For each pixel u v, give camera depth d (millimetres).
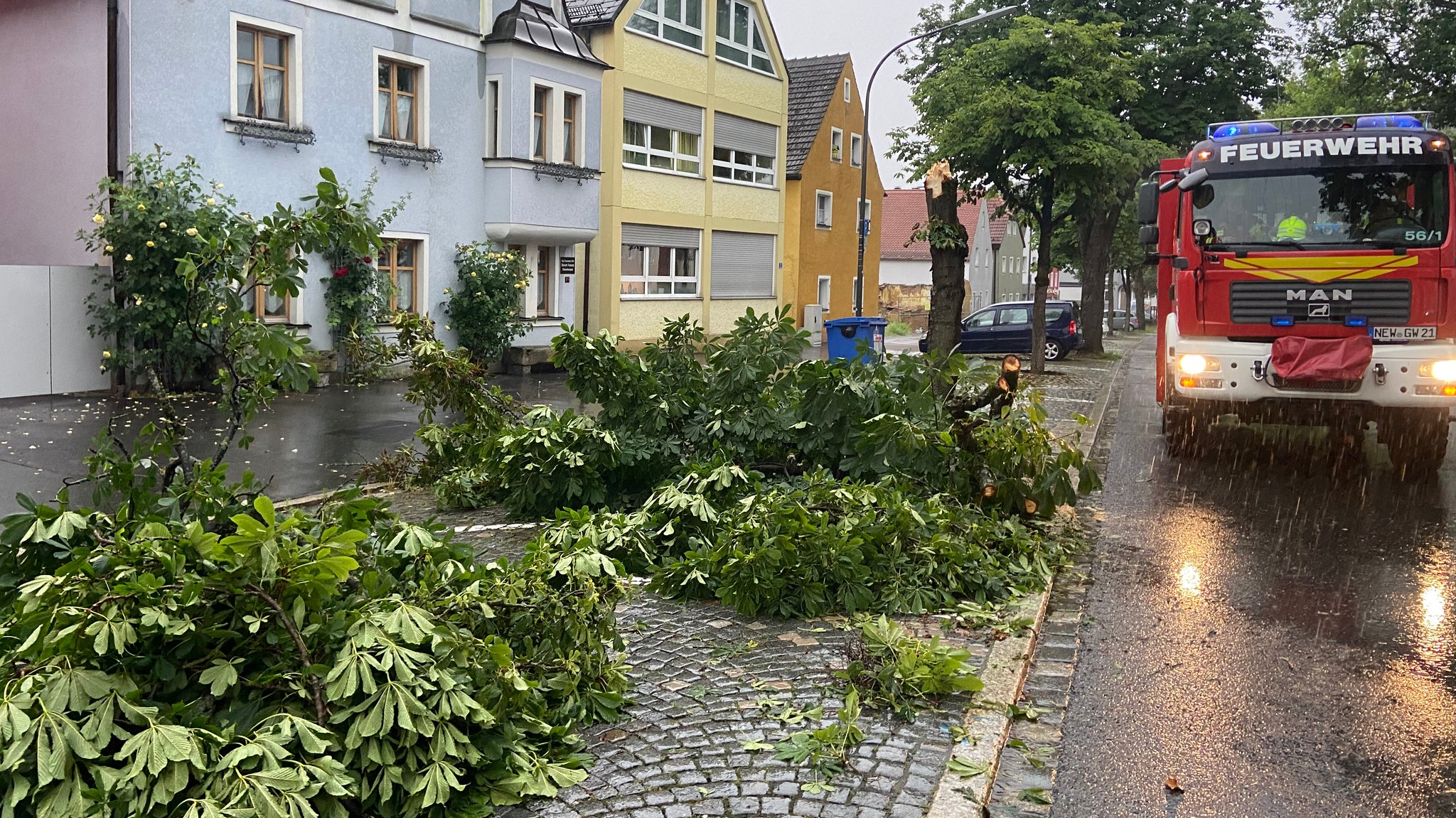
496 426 10164
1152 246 13391
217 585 3795
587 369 8703
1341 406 11617
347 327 19078
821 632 6172
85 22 17047
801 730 4789
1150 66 30281
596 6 27438
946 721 4930
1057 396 20672
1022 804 4312
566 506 8672
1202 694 5500
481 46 22422
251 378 5727
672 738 4691
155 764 3254
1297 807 4312
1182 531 9234
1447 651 6164
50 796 3188
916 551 6816
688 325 9312
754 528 6402
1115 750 4828
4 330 15758
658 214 28984
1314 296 11484
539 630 4828
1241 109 31734
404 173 20938
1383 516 9820
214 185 16828
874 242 42625
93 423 13664
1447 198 11328
